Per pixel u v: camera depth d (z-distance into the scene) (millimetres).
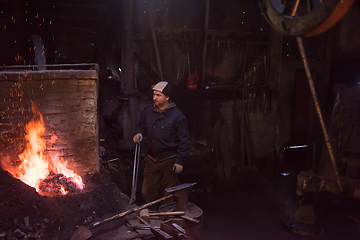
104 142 6625
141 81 7152
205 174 7352
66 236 2527
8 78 3158
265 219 5836
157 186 3959
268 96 7875
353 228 5309
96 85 3615
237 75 7980
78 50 7223
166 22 7414
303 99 8195
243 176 7492
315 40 7840
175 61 7590
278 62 7664
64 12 6770
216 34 7664
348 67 8070
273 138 8023
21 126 3299
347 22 7805
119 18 7090
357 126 5316
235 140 7781
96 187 3404
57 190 3180
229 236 5242
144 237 2520
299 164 8227
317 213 5812
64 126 3510
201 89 7836
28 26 6707
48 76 3338
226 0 7625
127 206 3154
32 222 2502
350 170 5219
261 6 1593
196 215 2930
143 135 3938
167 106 3699
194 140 7660
